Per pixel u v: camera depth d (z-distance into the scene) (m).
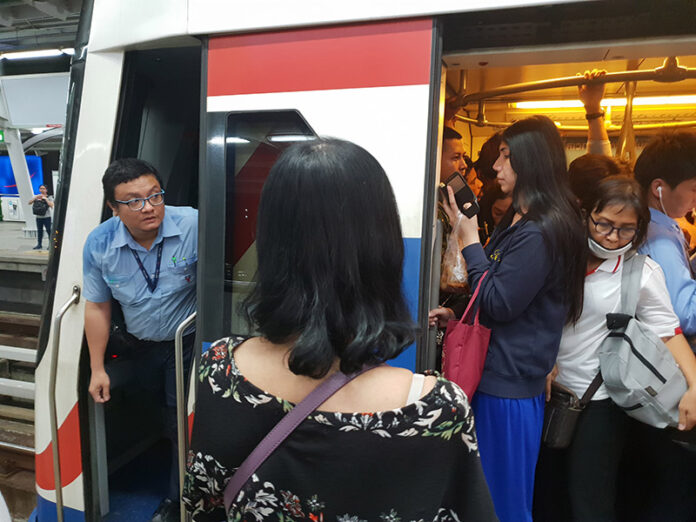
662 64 2.20
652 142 1.83
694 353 1.71
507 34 1.51
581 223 1.46
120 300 1.99
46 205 8.80
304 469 0.69
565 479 1.79
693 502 1.87
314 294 0.68
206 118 1.71
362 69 1.52
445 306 2.14
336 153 0.71
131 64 1.94
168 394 2.23
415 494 0.69
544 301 1.49
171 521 2.14
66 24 8.63
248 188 1.70
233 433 0.71
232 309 1.76
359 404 0.69
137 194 1.78
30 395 3.70
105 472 2.19
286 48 1.60
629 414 1.55
